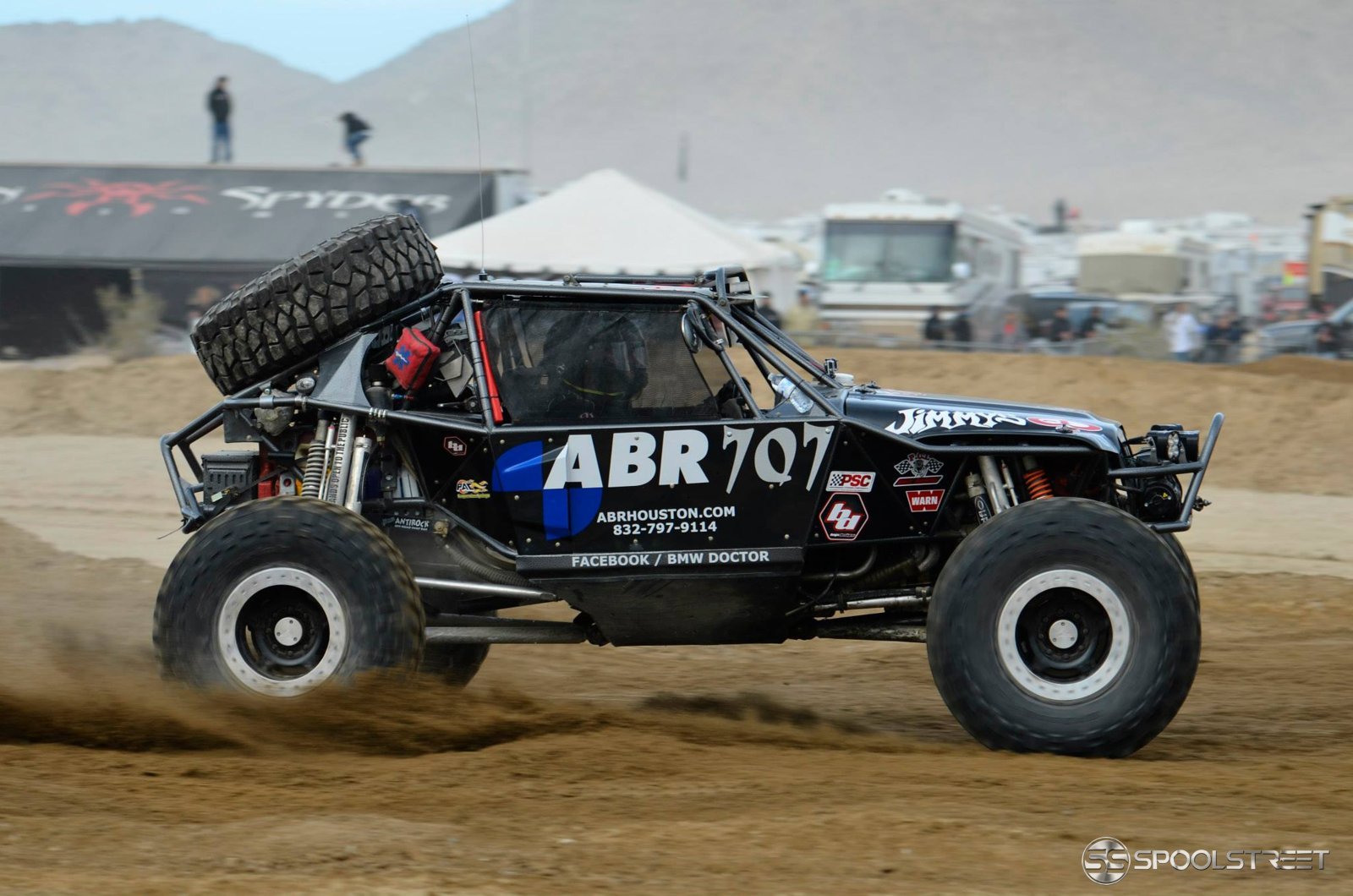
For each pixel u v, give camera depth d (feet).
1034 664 51.55
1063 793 45.85
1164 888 37.17
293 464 58.54
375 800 44.52
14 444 175.73
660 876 37.40
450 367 57.16
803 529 54.70
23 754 49.42
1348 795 46.73
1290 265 336.08
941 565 57.16
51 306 252.42
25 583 95.55
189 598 52.60
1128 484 57.82
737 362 62.54
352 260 56.24
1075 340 246.27
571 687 70.44
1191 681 50.47
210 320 56.54
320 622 53.01
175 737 51.62
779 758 50.75
